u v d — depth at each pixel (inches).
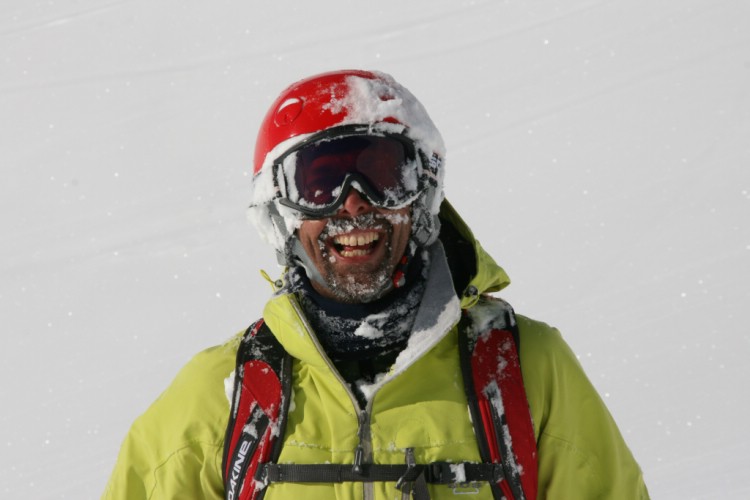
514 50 569.6
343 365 104.3
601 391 305.9
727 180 422.6
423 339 100.7
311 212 99.5
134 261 444.8
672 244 386.9
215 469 103.0
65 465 319.9
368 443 98.4
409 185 101.1
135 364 377.1
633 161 453.7
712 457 255.0
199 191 502.6
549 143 481.4
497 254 405.4
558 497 101.0
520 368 100.3
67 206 500.7
